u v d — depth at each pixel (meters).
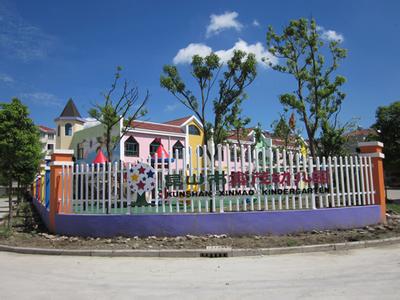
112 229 11.12
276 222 11.08
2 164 13.41
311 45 19.27
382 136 27.20
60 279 7.14
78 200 12.03
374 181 12.91
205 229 10.84
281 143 34.03
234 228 10.88
